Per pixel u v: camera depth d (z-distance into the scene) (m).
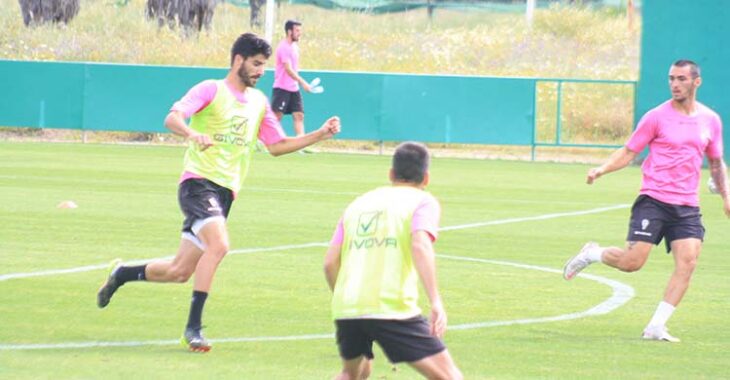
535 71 98.56
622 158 27.81
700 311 31.16
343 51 101.81
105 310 28.84
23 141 78.25
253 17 108.50
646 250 27.69
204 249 25.22
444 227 45.88
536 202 54.78
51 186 54.69
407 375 23.20
